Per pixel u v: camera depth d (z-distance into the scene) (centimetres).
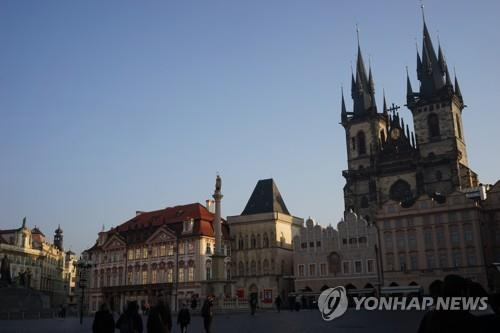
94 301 13238
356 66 14562
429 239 10312
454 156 11919
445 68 12975
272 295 11875
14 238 15788
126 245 12962
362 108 14075
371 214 12744
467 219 10012
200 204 13050
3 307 8812
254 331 3631
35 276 16488
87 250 13762
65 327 4931
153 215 13712
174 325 4528
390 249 10669
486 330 786
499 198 10206
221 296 7919
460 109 13225
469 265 9831
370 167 13025
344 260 11162
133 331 1981
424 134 12588
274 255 12150
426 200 10519
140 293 12212
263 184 13388
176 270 11894
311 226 11738
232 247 12762
